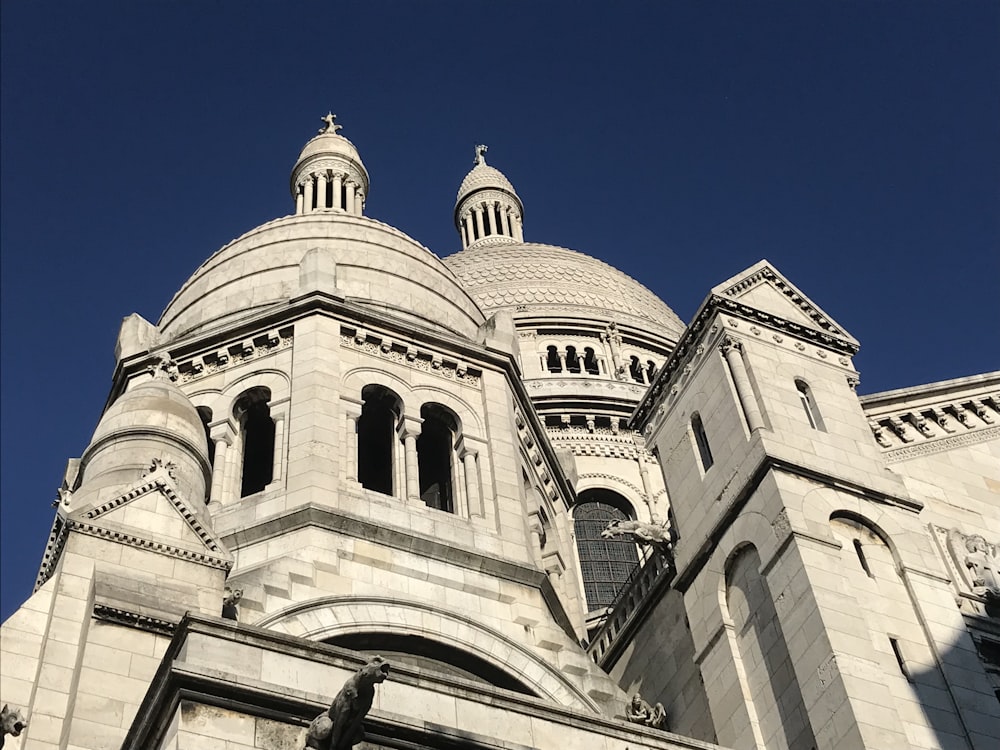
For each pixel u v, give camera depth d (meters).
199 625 24.44
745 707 33.31
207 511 33.94
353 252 46.84
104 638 28.12
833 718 30.28
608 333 72.88
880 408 40.69
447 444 42.69
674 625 38.62
